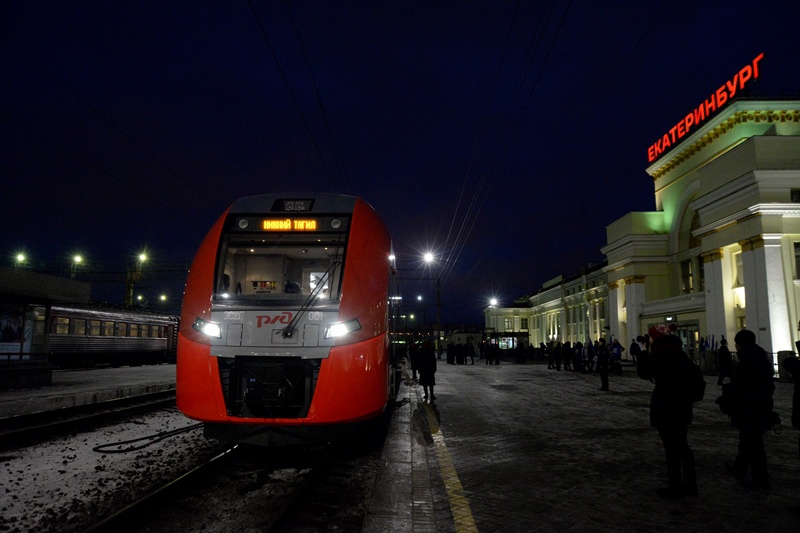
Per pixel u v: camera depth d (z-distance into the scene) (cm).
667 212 3312
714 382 1775
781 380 1761
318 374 606
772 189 2078
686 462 489
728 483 533
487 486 525
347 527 440
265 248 693
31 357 1781
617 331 3516
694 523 421
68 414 1099
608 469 593
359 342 623
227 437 610
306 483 539
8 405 1042
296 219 704
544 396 1372
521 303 6750
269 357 612
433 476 570
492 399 1302
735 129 2680
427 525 420
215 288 653
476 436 796
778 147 2170
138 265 3512
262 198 728
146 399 1385
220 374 615
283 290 679
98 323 2645
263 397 613
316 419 595
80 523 448
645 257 3288
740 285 2266
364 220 711
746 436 520
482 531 405
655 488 516
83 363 2662
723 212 2294
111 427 941
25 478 593
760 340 2052
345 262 660
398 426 896
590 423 919
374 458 699
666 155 3262
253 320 623
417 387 1666
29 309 1800
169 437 838
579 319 4744
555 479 551
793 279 2023
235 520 457
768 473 563
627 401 1255
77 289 1720
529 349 4528
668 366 491
